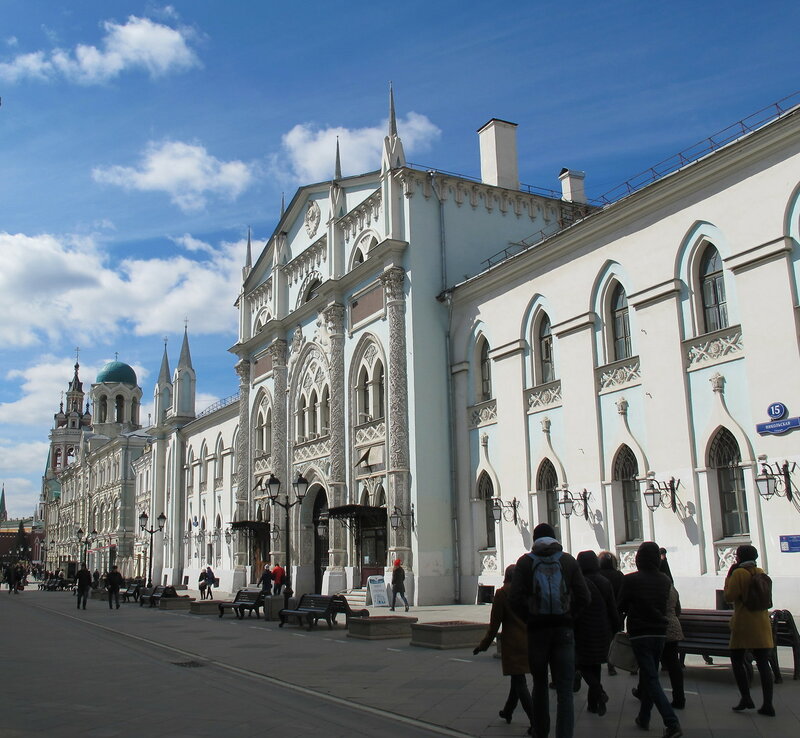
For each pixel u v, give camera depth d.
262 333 46.75
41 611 38.59
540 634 8.60
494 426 30.83
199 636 23.27
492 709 11.18
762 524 20.42
